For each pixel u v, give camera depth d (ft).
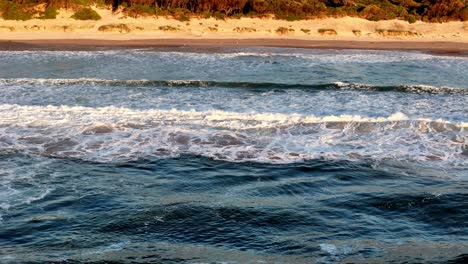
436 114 55.16
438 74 83.56
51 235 28.40
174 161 40.40
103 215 30.94
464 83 75.10
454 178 37.47
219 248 27.27
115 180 36.65
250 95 63.93
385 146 43.91
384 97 63.77
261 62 94.73
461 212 31.78
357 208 32.37
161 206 32.27
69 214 31.01
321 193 34.76
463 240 28.45
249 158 41.09
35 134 45.91
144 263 25.59
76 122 49.16
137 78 75.00
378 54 113.19
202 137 45.57
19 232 28.68
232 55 104.73
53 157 40.86
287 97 62.95
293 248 27.27
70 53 106.22
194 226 29.66
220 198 33.73
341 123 49.42
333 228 29.63
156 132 46.68
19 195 33.58
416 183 36.47
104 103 58.59
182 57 100.48
